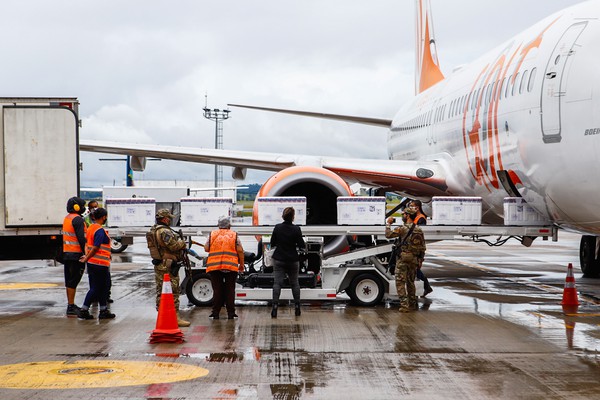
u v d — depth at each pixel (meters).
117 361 8.59
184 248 11.48
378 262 13.36
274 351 9.10
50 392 7.20
